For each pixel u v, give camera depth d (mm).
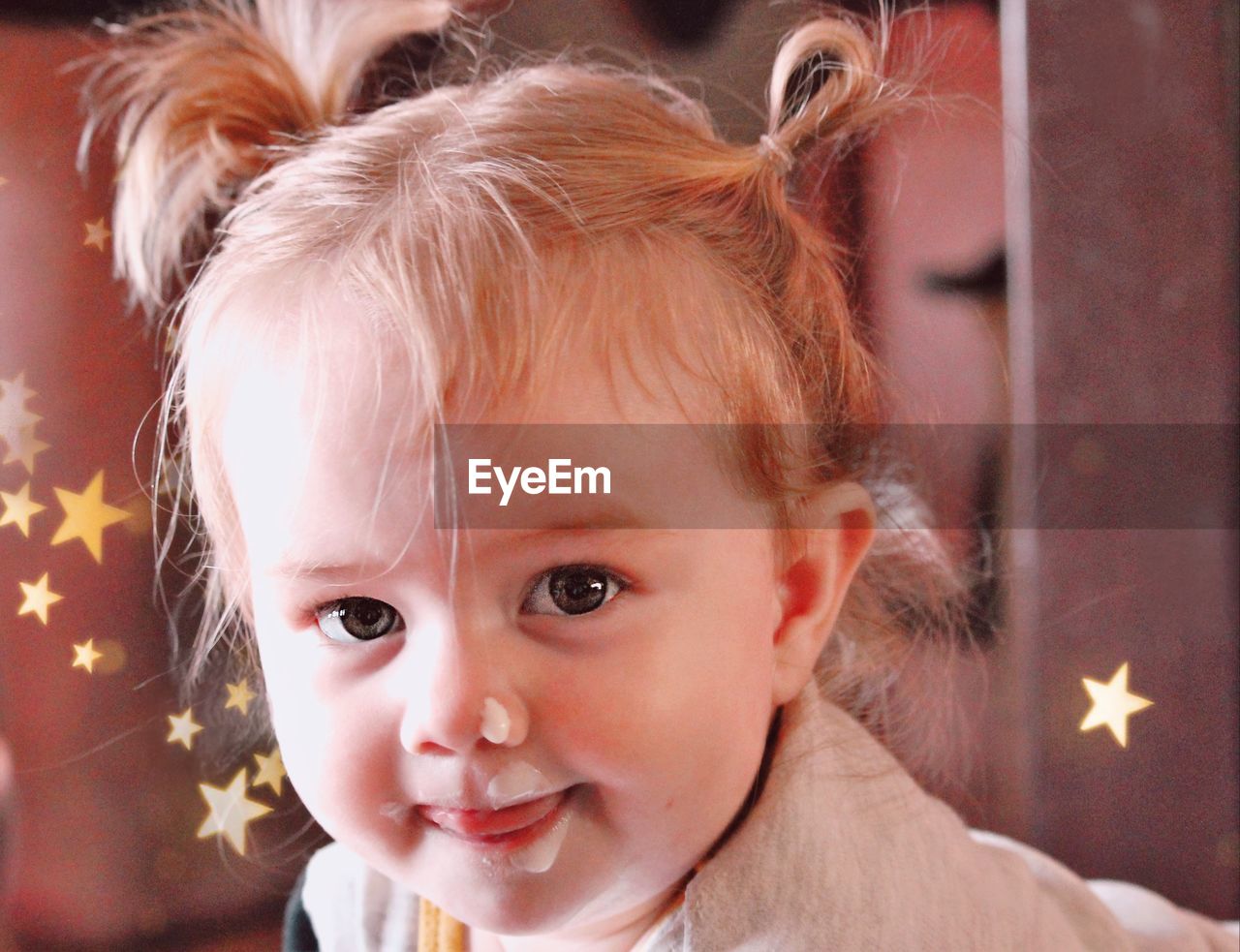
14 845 713
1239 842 678
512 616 441
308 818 705
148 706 723
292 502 450
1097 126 668
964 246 689
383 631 451
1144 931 579
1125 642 682
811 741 501
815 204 573
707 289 478
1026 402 679
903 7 646
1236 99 667
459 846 449
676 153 502
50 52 696
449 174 476
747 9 661
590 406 447
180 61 589
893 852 504
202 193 597
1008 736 690
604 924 503
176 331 601
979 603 678
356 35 595
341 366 448
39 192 696
